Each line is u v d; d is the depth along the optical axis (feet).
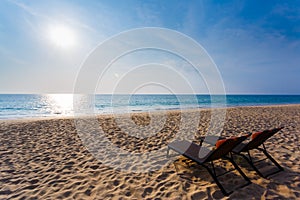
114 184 9.30
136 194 8.36
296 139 16.19
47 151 14.76
